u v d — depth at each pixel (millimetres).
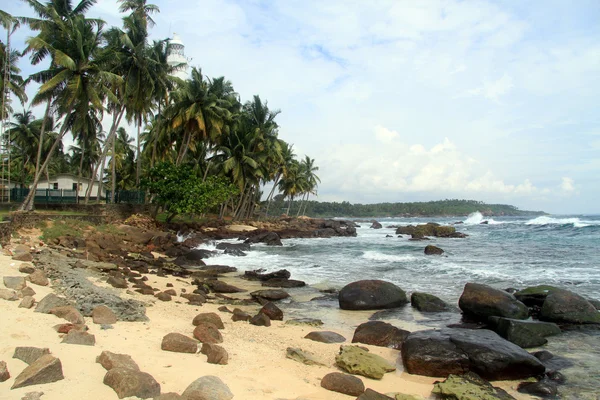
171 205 33562
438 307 12148
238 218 52438
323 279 17406
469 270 18859
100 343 6203
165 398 4250
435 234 44188
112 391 4430
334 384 5750
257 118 47750
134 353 6012
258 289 15227
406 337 8547
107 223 29250
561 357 8094
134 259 20406
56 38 26297
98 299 8812
